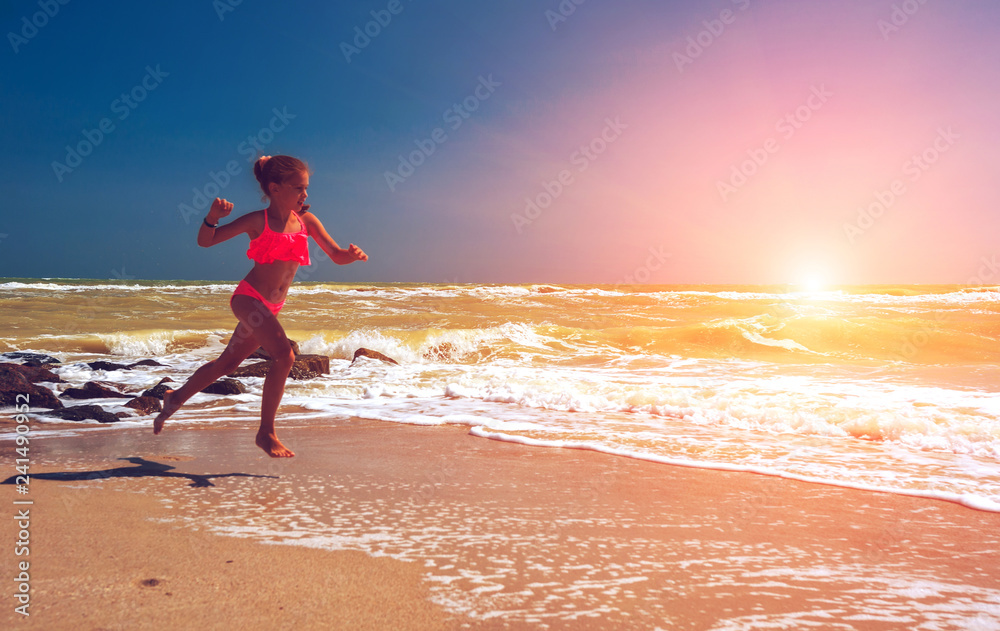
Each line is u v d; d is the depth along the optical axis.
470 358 10.78
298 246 3.37
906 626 1.87
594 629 1.80
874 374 8.34
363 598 1.96
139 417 5.46
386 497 3.10
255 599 1.92
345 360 10.28
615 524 2.76
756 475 3.68
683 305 22.42
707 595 2.05
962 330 11.66
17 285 34.38
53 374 7.59
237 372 8.22
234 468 3.61
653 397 5.96
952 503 3.17
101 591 1.92
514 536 2.58
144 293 29.22
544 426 5.16
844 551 2.48
